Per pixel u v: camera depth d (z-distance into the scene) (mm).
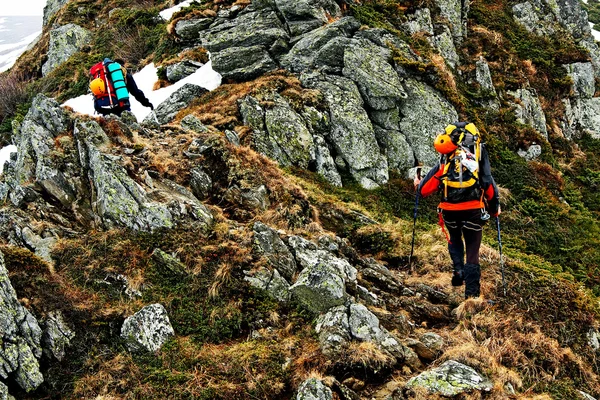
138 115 19078
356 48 17016
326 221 10961
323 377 6117
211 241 8023
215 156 10258
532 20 27984
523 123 21125
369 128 15742
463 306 7789
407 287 8672
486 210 7504
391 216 13703
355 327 6703
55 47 28359
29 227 7645
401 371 6500
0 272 6125
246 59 18031
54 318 6375
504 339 7395
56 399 5797
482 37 24516
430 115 16906
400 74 17297
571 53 26531
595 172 21609
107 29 28203
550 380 7016
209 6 22688
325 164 14953
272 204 9922
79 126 8891
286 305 7387
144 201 8148
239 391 6031
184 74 20219
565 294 8805
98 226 8078
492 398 6008
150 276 7383
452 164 7242
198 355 6406
